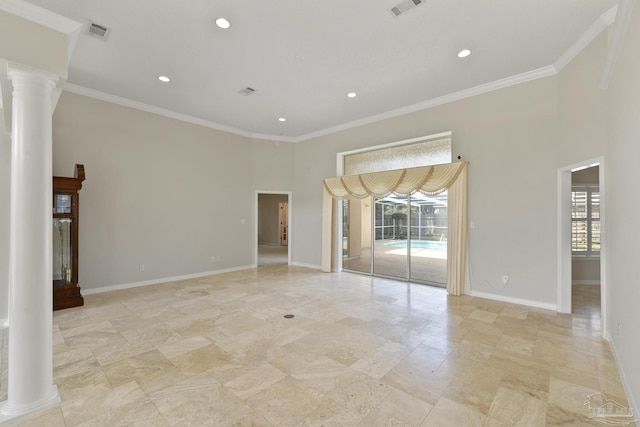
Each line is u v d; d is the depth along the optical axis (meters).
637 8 2.06
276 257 9.29
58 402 2.16
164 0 2.80
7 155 3.68
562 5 2.92
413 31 3.32
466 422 1.96
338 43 3.54
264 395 2.25
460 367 2.67
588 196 5.55
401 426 1.92
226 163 6.96
